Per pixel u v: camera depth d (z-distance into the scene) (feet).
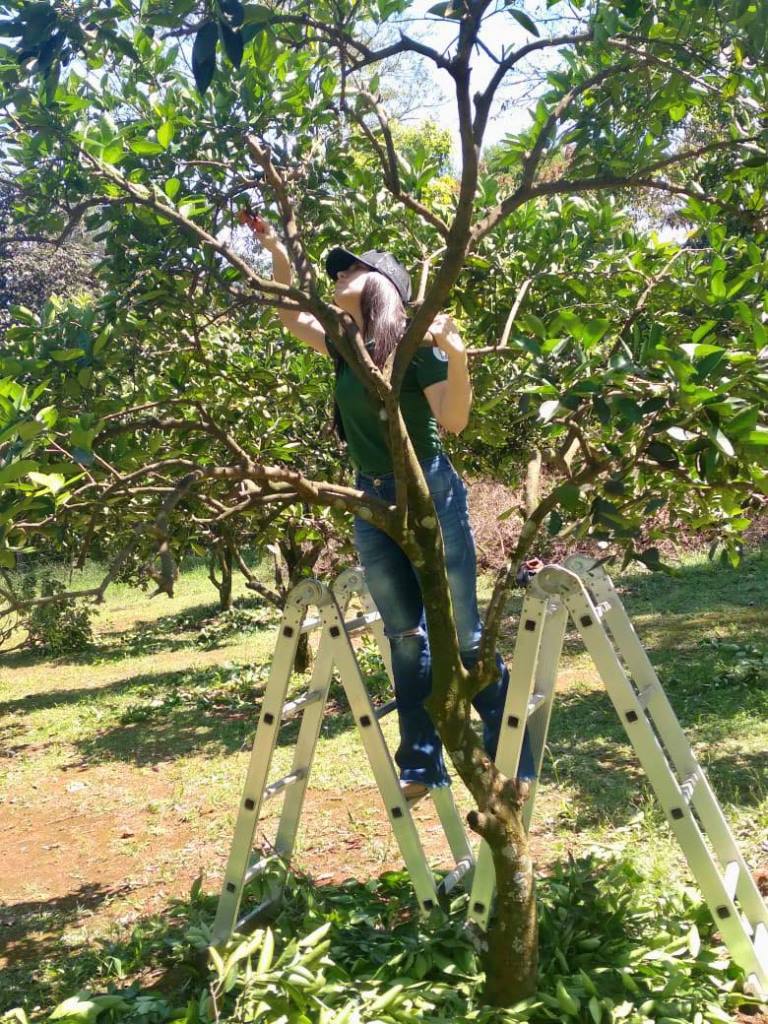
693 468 8.36
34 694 46.14
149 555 16.88
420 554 10.19
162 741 32.09
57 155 10.49
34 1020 12.60
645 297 11.27
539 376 8.71
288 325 12.01
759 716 24.36
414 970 11.80
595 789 19.85
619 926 12.30
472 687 10.61
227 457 18.61
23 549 9.35
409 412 11.01
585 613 10.94
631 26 10.62
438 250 13.73
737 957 11.18
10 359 9.16
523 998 10.81
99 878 19.38
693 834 11.07
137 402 12.57
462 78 8.62
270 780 24.09
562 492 8.73
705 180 12.73
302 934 12.94
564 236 15.52
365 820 19.90
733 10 8.88
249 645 52.49
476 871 11.55
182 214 10.55
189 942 12.73
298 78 11.48
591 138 12.03
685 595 45.24
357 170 13.33
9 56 8.73
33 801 26.08
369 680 34.68
